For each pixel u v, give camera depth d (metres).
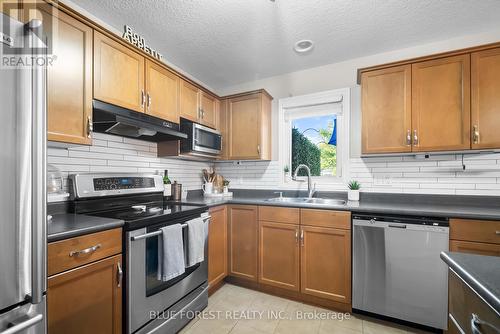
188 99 2.31
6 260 0.76
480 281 0.60
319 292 1.95
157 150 2.33
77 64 1.38
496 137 1.65
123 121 1.56
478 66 1.71
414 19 1.81
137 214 1.55
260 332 1.65
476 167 1.96
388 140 1.95
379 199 2.27
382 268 1.71
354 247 1.80
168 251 1.48
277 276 2.12
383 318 1.77
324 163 2.66
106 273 1.21
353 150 2.43
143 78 1.82
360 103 2.26
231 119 2.75
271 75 2.84
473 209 1.70
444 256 0.82
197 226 1.78
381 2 1.63
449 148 1.77
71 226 1.14
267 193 2.85
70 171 1.62
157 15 1.77
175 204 2.10
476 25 1.90
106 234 1.21
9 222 0.76
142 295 1.37
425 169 2.13
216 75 2.83
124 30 1.82
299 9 1.70
